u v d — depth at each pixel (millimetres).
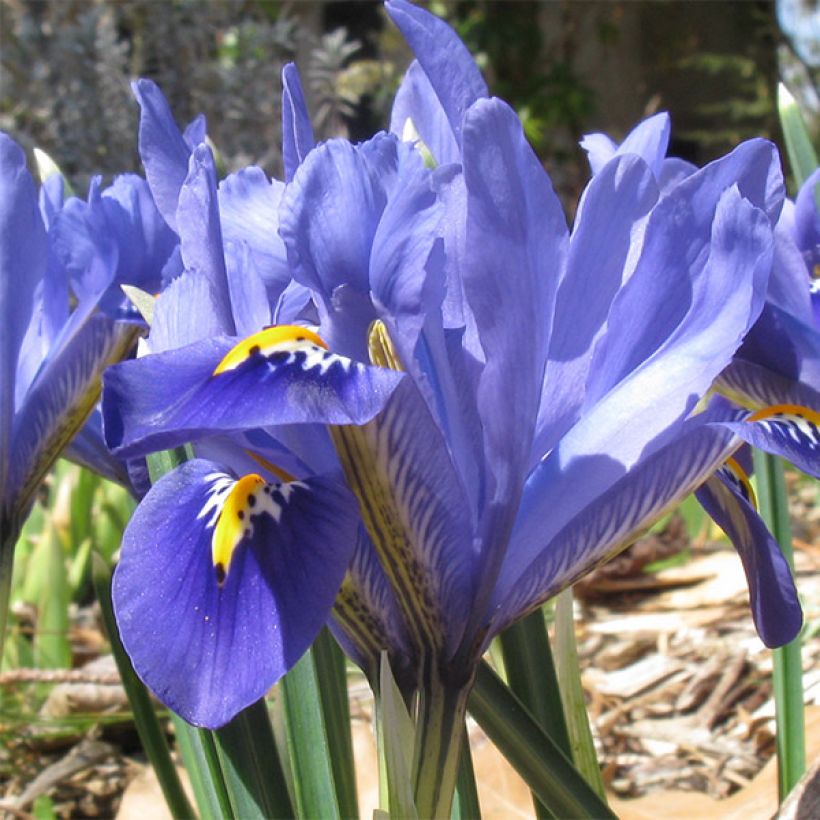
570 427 196
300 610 171
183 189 186
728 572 508
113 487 561
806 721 321
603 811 214
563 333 193
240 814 222
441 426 188
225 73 868
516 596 190
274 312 198
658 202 192
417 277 179
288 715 226
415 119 213
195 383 176
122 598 174
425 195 180
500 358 184
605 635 469
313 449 185
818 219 269
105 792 380
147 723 267
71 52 824
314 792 224
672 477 190
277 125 890
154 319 187
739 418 203
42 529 576
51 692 424
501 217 181
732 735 378
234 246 190
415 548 184
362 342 182
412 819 185
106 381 173
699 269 193
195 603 173
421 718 190
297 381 174
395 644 190
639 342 196
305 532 176
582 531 189
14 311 233
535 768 213
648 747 376
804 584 483
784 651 262
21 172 231
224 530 177
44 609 455
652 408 191
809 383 235
